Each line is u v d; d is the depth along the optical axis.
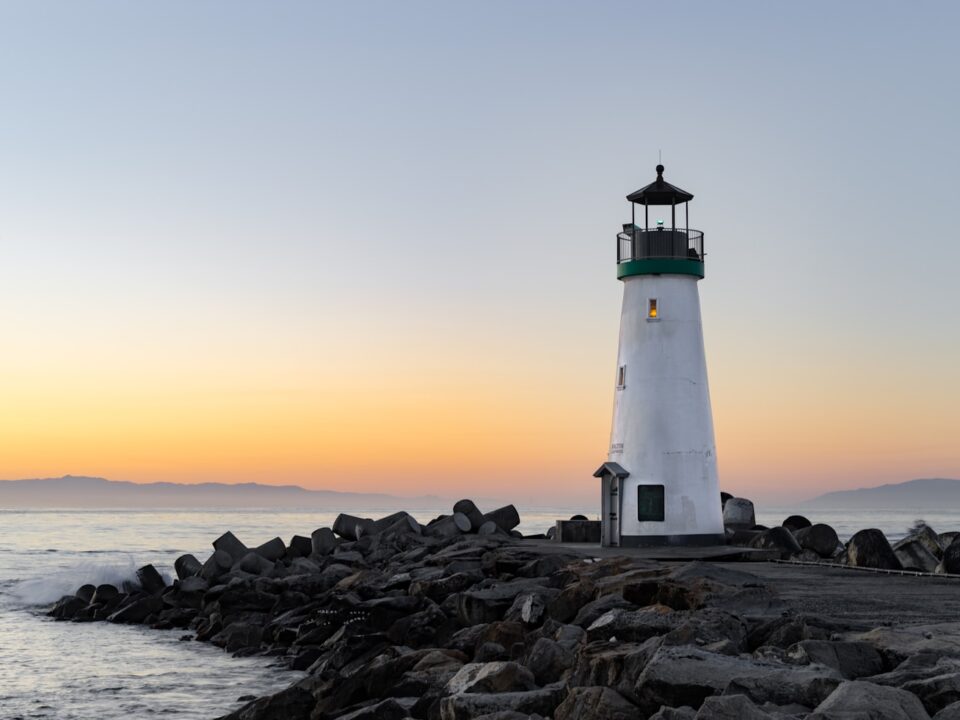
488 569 31.55
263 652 30.70
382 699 18.70
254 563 40.72
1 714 24.53
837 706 11.73
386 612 27.14
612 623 17.03
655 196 39.59
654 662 13.47
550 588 25.64
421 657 19.95
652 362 38.34
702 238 39.34
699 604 19.06
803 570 28.80
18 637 36.09
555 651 16.75
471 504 48.03
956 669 13.03
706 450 38.19
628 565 25.38
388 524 47.19
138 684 27.33
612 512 37.94
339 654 24.45
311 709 19.72
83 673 29.06
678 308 38.56
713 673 13.14
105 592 43.31
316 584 36.19
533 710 14.52
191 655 31.55
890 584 24.31
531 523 162.50
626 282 39.44
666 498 37.41
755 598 19.23
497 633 20.14
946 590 22.83
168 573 53.19
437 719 15.95
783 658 14.25
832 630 16.61
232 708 24.38
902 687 12.53
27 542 105.12
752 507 43.38
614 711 13.34
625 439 38.25
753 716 11.59
